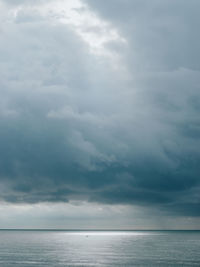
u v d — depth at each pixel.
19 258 134.62
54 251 170.38
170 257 140.00
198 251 172.00
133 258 136.00
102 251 171.75
